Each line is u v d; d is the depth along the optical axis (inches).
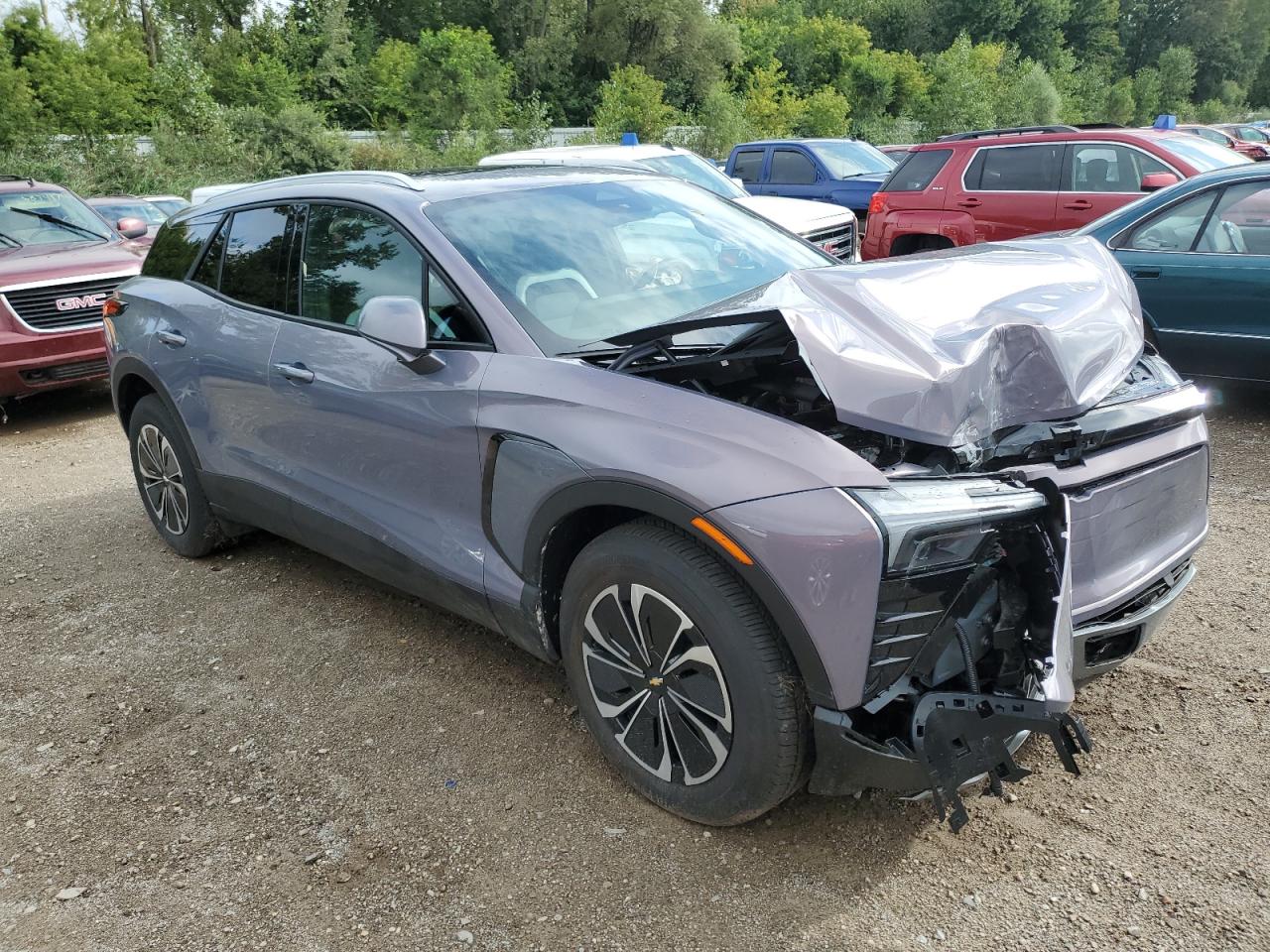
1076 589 99.1
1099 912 87.7
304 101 1776.6
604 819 104.7
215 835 106.5
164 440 178.2
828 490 84.8
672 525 96.0
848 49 2127.2
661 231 139.8
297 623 157.1
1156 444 105.7
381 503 131.8
